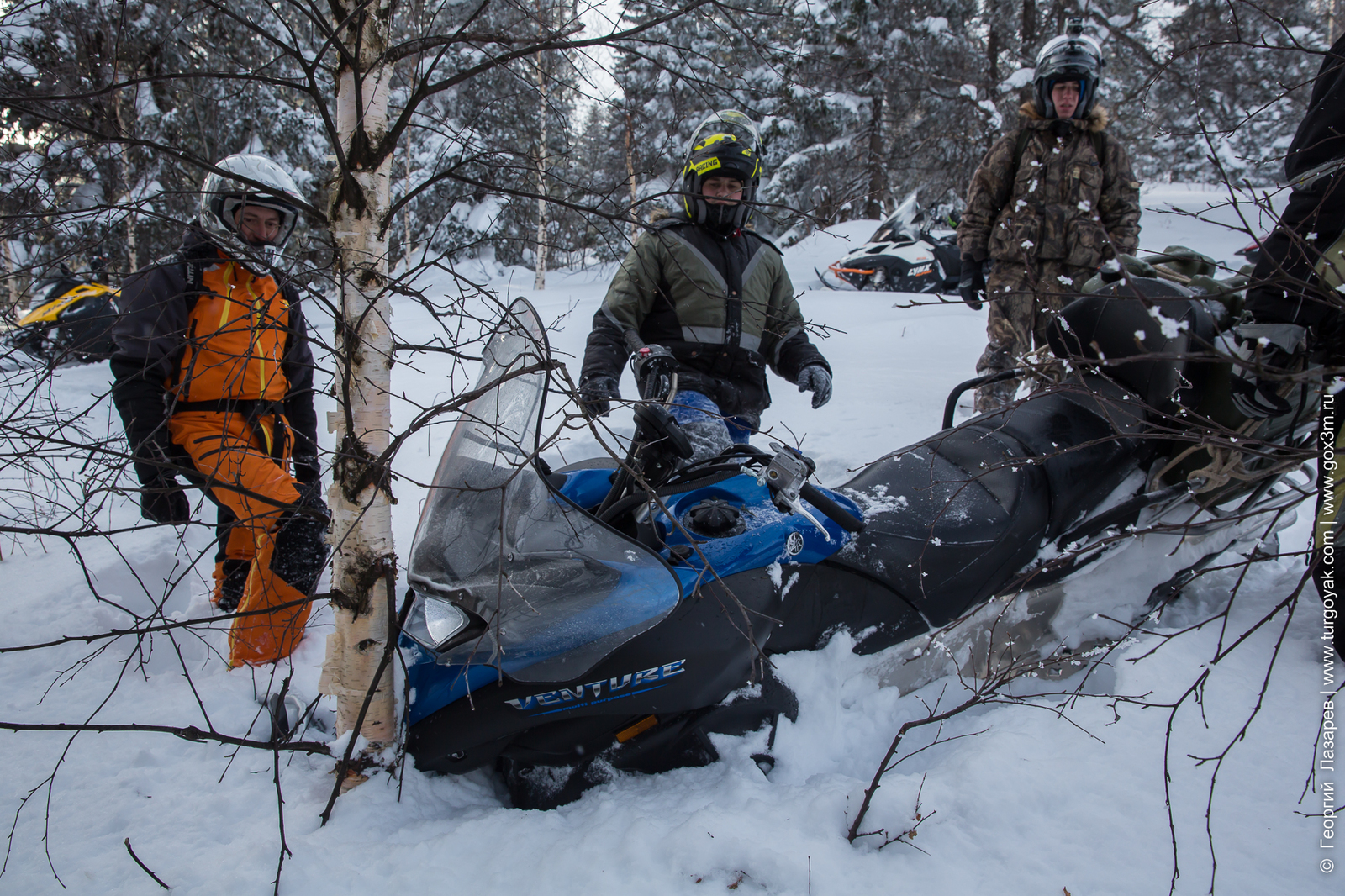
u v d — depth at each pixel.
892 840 1.69
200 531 3.69
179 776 1.99
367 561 1.89
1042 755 1.95
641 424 2.14
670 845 1.64
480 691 1.89
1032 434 2.55
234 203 2.46
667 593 1.82
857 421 5.03
